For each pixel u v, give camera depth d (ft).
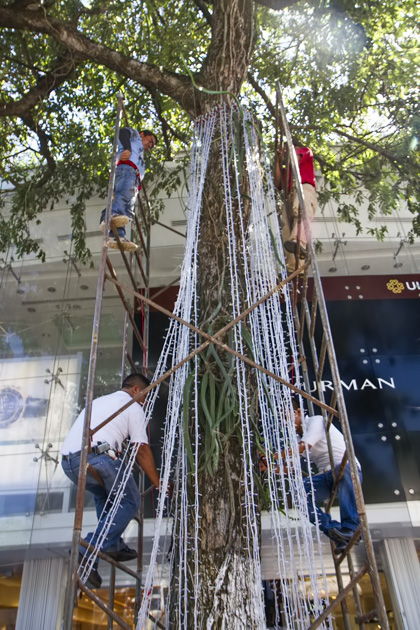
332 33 19.12
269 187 11.80
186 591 7.58
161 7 20.84
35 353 23.48
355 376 22.63
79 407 22.35
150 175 22.45
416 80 20.03
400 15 18.66
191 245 9.92
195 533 7.86
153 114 23.03
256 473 8.73
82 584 6.89
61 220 26.27
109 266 9.50
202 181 10.77
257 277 10.17
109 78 21.75
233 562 7.88
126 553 10.71
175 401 8.78
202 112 12.71
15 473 20.97
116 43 20.98
